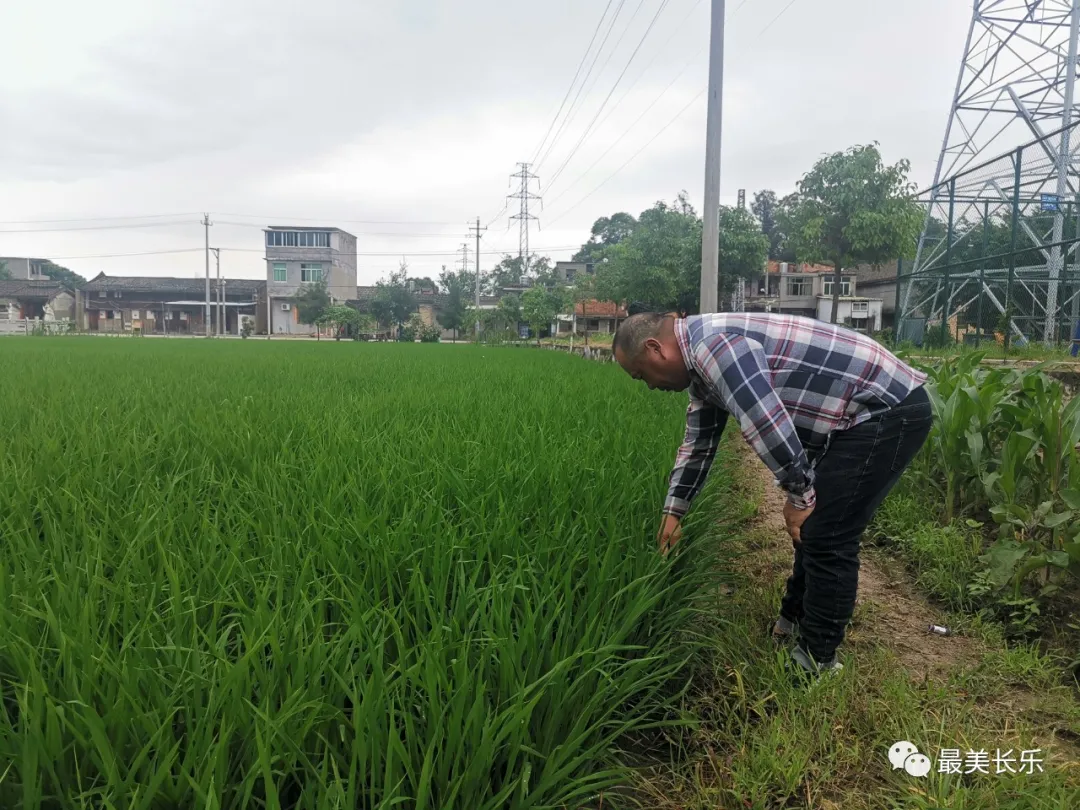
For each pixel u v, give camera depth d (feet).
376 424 16.06
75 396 20.92
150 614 6.24
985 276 47.67
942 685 8.28
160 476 11.84
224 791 4.66
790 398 7.79
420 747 5.19
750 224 87.51
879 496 7.91
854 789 6.59
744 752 6.81
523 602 6.90
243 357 51.03
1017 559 9.97
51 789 4.67
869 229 70.18
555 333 156.25
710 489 11.96
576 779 5.74
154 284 210.18
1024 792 6.15
